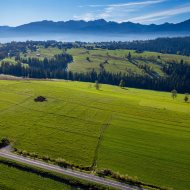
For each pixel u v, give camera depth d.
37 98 135.38
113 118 118.38
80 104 134.00
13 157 77.62
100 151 87.25
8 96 137.38
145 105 142.75
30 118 111.00
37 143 89.56
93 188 66.75
